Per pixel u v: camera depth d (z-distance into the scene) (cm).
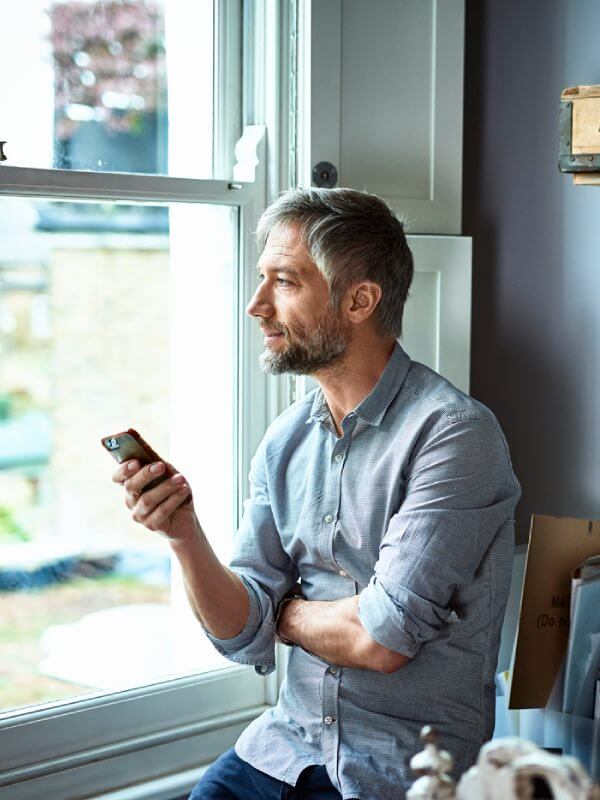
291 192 154
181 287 198
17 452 200
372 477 150
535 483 209
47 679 196
